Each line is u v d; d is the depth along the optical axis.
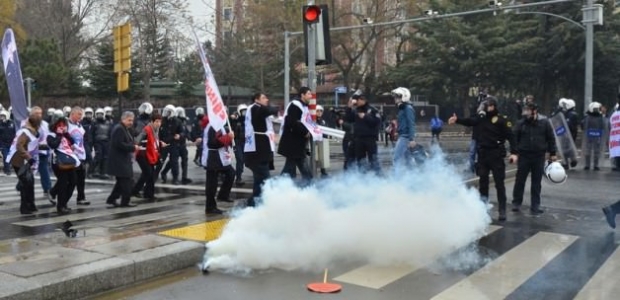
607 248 7.28
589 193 11.94
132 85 46.16
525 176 9.81
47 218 9.05
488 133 9.16
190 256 6.41
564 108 16.75
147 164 11.05
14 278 5.26
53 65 38.97
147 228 7.85
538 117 9.69
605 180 14.02
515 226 8.62
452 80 42.53
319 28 9.88
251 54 45.34
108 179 15.06
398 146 11.87
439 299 5.33
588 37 23.83
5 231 8.02
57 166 9.48
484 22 41.09
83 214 9.40
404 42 48.78
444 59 41.88
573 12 39.25
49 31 49.59
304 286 5.72
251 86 47.72
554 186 12.98
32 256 6.05
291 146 8.78
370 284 5.77
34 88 32.44
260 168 8.57
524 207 10.26
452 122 9.39
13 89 11.64
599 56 39.06
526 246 7.36
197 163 18.36
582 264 6.54
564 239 7.76
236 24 47.91
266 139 8.57
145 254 6.14
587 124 16.44
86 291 5.42
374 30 45.19
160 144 12.81
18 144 9.45
